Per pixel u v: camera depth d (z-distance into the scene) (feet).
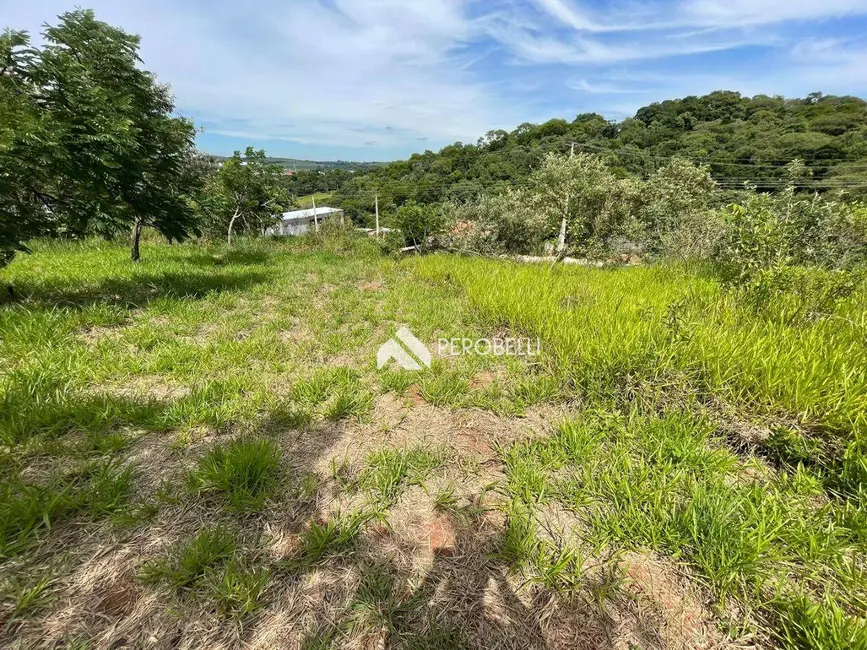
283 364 10.20
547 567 4.64
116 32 15.88
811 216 16.83
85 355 9.57
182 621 3.91
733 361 7.80
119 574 4.33
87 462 5.97
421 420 7.88
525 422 7.88
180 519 5.10
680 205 46.03
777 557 4.53
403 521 5.34
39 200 12.94
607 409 7.98
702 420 7.12
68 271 19.47
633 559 4.83
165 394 8.34
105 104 13.09
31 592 3.97
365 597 4.23
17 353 9.27
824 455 6.17
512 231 38.83
